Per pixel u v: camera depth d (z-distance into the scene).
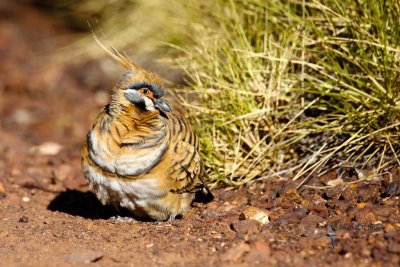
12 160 15.62
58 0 23.55
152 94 11.23
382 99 11.70
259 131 12.89
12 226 11.44
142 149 10.71
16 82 20.19
